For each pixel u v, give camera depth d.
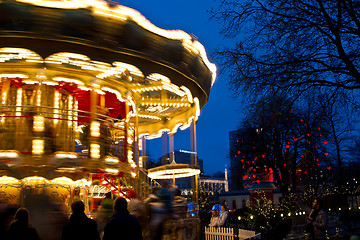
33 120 10.59
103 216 7.85
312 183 30.56
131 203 8.76
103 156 11.49
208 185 59.22
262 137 32.28
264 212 15.02
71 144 11.45
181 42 10.32
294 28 11.74
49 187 10.49
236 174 55.44
